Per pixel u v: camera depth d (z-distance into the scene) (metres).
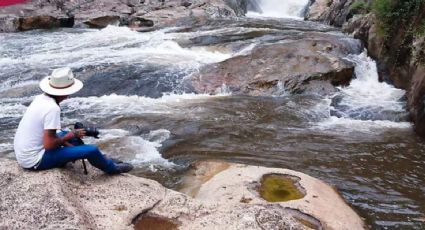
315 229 4.74
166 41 14.30
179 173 6.60
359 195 6.22
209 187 5.76
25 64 12.20
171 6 21.83
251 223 4.38
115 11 20.84
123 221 4.41
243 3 25.52
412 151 7.79
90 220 4.31
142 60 12.34
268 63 11.44
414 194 6.34
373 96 10.43
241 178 5.84
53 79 4.72
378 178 6.77
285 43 12.37
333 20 20.25
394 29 11.43
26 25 18.09
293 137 8.22
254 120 9.02
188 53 13.23
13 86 10.75
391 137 8.38
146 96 10.40
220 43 13.68
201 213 4.66
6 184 4.61
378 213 5.79
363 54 12.45
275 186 5.70
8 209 4.22
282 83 10.75
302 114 9.46
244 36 14.49
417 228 5.48
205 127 8.48
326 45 12.28
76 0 22.00
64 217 4.15
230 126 8.60
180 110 9.48
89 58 12.67
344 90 10.86
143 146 7.49
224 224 4.40
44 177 4.72
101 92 10.47
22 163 4.80
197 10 20.89
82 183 4.97
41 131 4.77
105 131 8.20
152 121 8.71
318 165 7.11
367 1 17.11
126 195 4.86
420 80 9.05
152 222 4.52
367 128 8.82
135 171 6.62
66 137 4.88
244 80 10.97
